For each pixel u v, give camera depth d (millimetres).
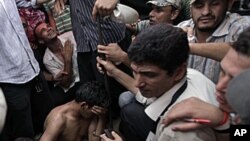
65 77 2309
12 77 1830
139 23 2205
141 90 1045
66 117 1810
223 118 825
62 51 2311
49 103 2156
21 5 2143
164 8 2080
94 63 1851
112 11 1465
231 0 1401
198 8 1362
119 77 1531
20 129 1976
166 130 898
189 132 856
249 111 590
